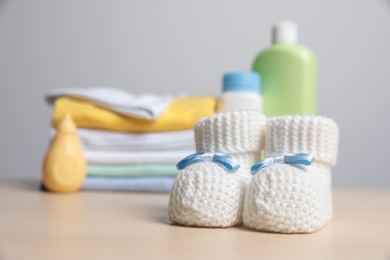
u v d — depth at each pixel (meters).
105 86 0.98
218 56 0.97
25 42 0.98
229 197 0.44
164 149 0.69
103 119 0.69
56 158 0.66
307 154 0.45
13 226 0.43
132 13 0.98
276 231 0.43
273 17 0.97
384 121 0.95
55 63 0.98
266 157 0.48
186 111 0.69
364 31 0.95
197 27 0.97
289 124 0.47
